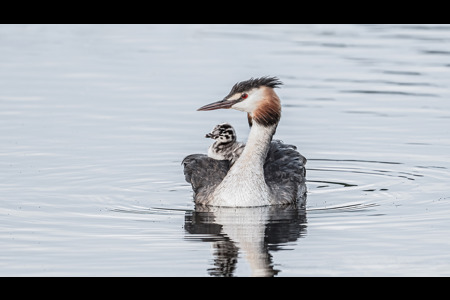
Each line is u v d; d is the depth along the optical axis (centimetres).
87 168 1597
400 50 2616
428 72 2328
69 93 2123
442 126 1859
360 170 1612
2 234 1238
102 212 1357
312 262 1123
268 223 1302
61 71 2348
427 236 1223
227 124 1630
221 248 1180
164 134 1819
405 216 1326
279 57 2519
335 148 1739
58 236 1233
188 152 1712
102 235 1237
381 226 1273
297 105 2033
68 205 1391
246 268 1105
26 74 2309
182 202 1432
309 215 1345
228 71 2342
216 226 1286
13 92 2122
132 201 1429
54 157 1653
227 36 2872
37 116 1923
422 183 1523
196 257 1144
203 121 1914
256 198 1405
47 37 2848
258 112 1417
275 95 1425
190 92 2133
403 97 2086
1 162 1612
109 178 1550
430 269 1093
